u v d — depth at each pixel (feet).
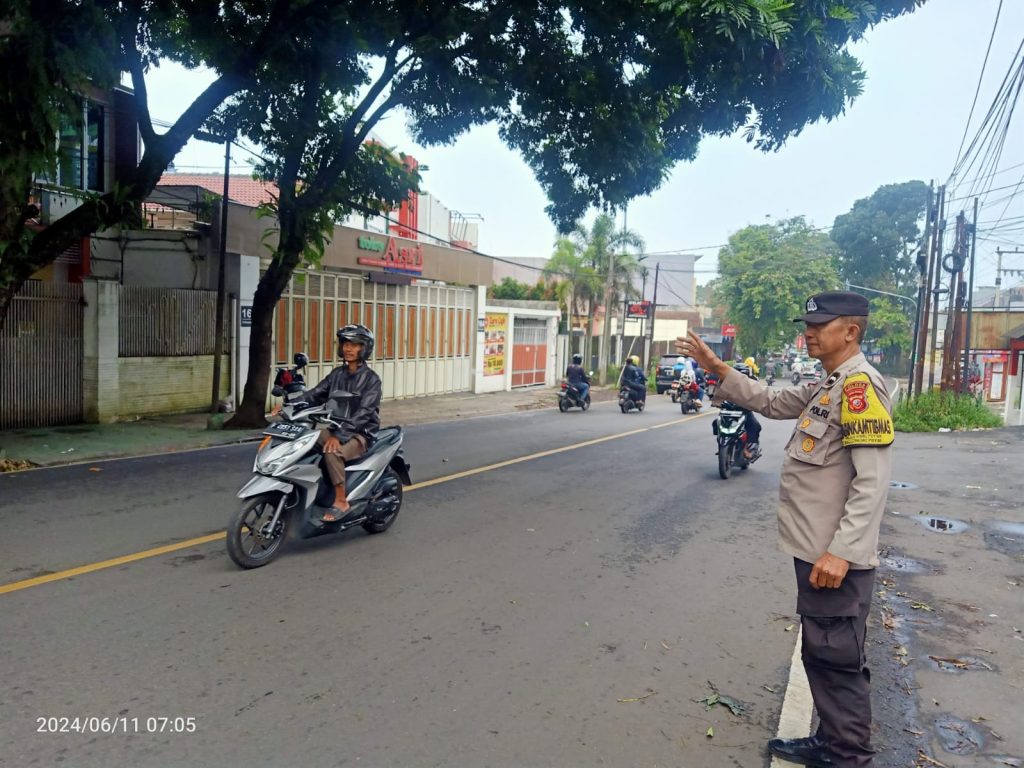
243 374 54.49
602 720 12.01
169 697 12.11
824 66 29.84
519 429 52.80
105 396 45.47
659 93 38.32
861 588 10.03
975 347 120.98
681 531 24.49
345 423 20.30
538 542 22.35
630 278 112.78
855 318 10.48
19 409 41.93
